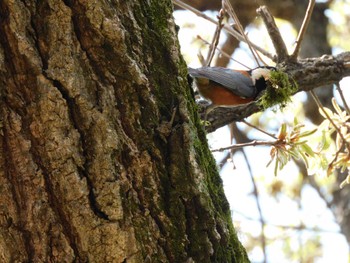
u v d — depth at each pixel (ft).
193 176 16.80
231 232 18.01
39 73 15.38
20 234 15.25
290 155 26.05
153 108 16.78
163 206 16.38
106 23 16.12
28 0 15.58
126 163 16.03
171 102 17.30
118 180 15.65
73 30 15.90
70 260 15.21
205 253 16.65
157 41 17.58
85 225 15.23
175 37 18.15
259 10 29.50
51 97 15.31
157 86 17.20
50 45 15.62
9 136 15.20
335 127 27.27
